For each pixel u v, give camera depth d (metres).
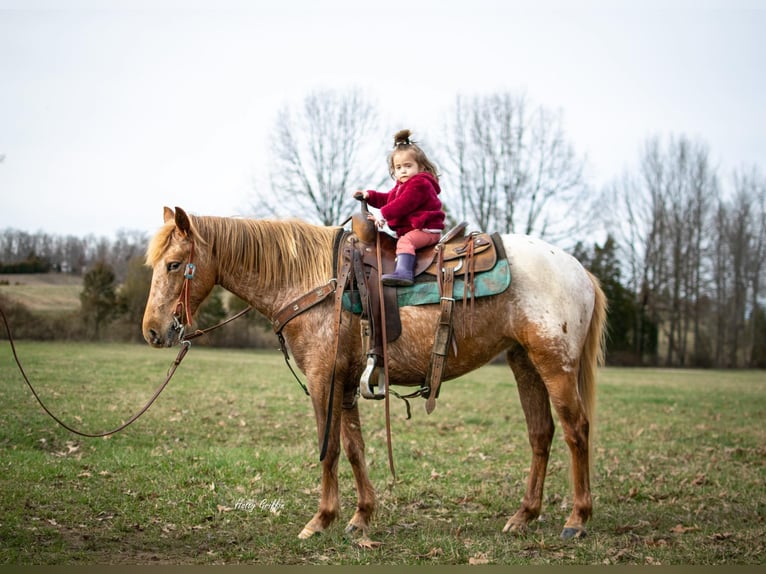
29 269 39.56
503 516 4.91
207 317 29.70
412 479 5.84
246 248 4.42
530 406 4.66
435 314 4.23
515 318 4.31
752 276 42.34
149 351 22.80
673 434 8.96
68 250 43.34
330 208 36.22
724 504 5.22
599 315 4.66
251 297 4.49
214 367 16.48
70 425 7.46
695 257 43.41
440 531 4.47
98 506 4.57
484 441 7.97
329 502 4.28
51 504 4.56
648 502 5.35
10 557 3.59
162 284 4.25
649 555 3.96
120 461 5.82
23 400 8.80
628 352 39.09
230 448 6.82
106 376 12.59
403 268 4.21
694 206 43.25
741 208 42.69
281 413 9.48
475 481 5.90
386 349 4.09
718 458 7.21
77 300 32.31
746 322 42.62
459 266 4.27
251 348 30.39
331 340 4.21
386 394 4.14
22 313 26.75
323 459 4.11
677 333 45.25
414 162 4.49
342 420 4.41
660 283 42.81
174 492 5.01
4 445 6.38
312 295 4.27
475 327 4.27
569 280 4.41
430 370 4.20
